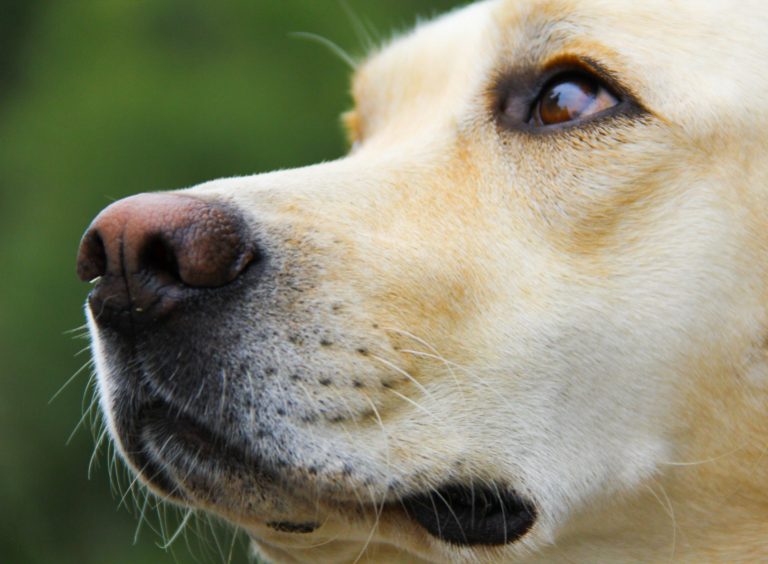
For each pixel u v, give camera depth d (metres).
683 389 4.57
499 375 4.47
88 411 4.71
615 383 4.53
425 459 4.32
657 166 4.59
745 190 4.60
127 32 13.84
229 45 13.28
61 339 12.70
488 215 4.71
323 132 12.52
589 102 4.78
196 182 12.57
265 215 4.41
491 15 5.16
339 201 4.64
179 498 4.36
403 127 5.44
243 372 4.14
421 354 4.39
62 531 12.55
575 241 4.62
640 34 4.70
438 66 5.57
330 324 4.29
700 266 4.55
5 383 12.62
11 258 13.12
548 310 4.53
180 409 4.12
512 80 5.01
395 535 4.45
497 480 4.43
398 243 4.56
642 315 4.53
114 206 4.07
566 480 4.50
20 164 13.63
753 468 4.68
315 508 4.28
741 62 4.67
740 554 4.77
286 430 4.15
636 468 4.58
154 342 4.11
